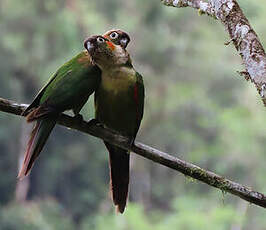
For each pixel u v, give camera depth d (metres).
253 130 22.67
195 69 31.03
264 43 25.42
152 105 29.95
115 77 6.27
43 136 5.85
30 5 31.56
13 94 31.41
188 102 29.86
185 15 32.25
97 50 6.21
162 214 27.83
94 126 6.05
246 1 26.98
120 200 6.39
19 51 31.27
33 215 28.08
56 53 31.41
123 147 5.96
